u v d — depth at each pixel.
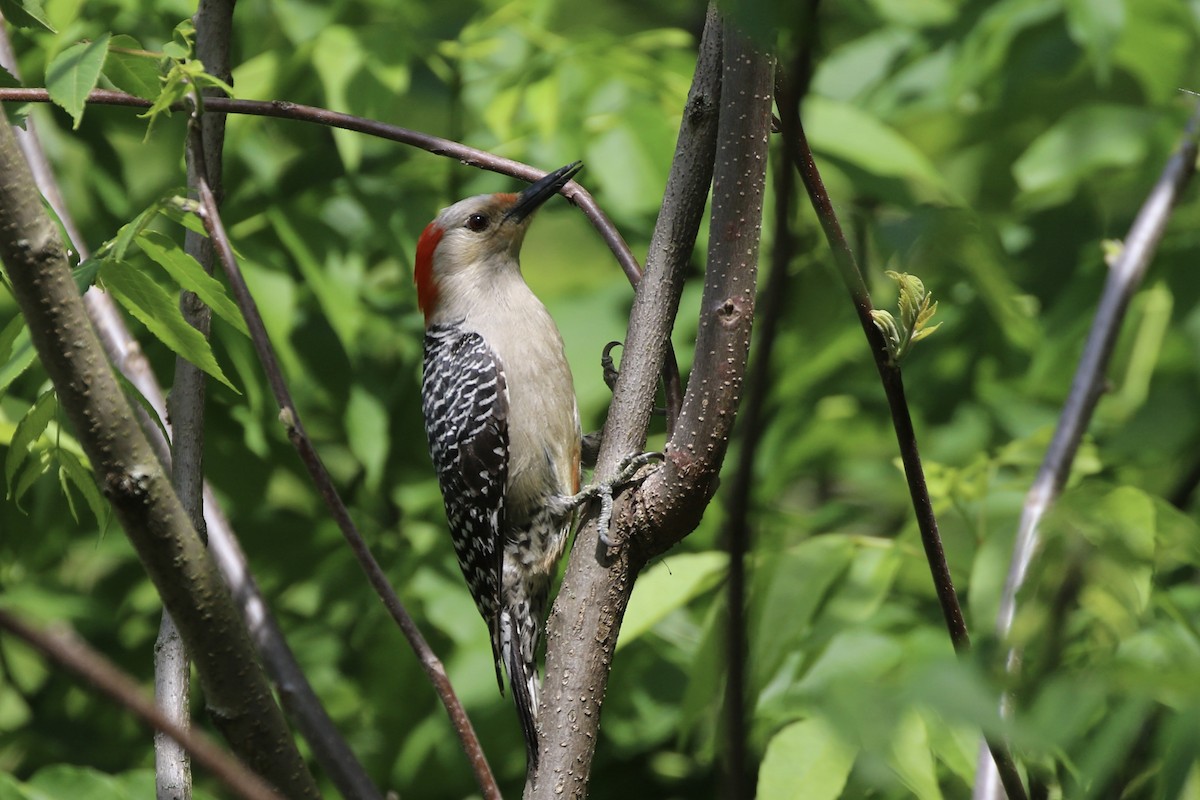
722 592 7.18
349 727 10.62
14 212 3.84
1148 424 8.70
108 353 5.94
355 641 10.59
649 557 5.60
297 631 11.06
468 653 10.07
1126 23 10.05
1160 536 5.79
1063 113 10.06
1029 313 10.30
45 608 10.46
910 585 8.70
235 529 11.03
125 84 6.03
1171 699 2.75
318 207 10.80
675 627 10.10
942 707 2.47
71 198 11.05
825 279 8.90
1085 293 9.78
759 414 3.68
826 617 7.12
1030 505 5.77
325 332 10.80
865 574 7.38
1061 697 2.72
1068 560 4.14
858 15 12.21
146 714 3.08
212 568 4.08
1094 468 8.56
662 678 10.02
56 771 6.68
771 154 8.33
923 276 8.77
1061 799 5.41
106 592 11.47
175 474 5.61
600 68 10.52
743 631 3.79
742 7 2.63
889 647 6.70
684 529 5.50
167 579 4.01
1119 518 4.48
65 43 9.55
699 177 5.94
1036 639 3.92
